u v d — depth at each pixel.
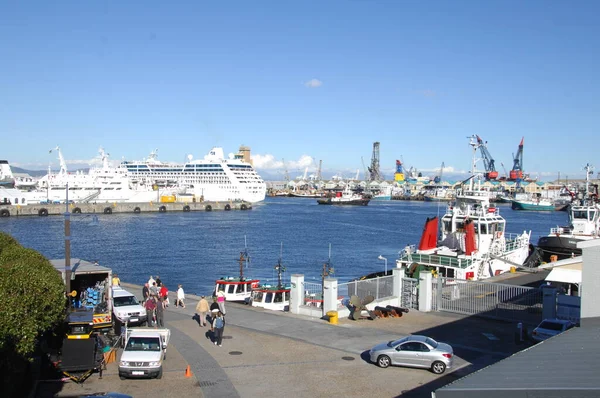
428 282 33.75
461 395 12.16
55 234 123.00
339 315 31.73
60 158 190.25
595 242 17.73
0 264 21.48
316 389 20.47
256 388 20.58
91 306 27.89
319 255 99.56
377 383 21.11
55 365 21.64
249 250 104.31
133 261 88.19
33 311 19.41
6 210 162.88
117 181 196.25
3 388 17.88
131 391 20.20
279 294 40.28
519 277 44.62
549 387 11.65
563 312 29.06
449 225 48.19
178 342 26.59
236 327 29.58
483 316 31.94
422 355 22.38
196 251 100.94
